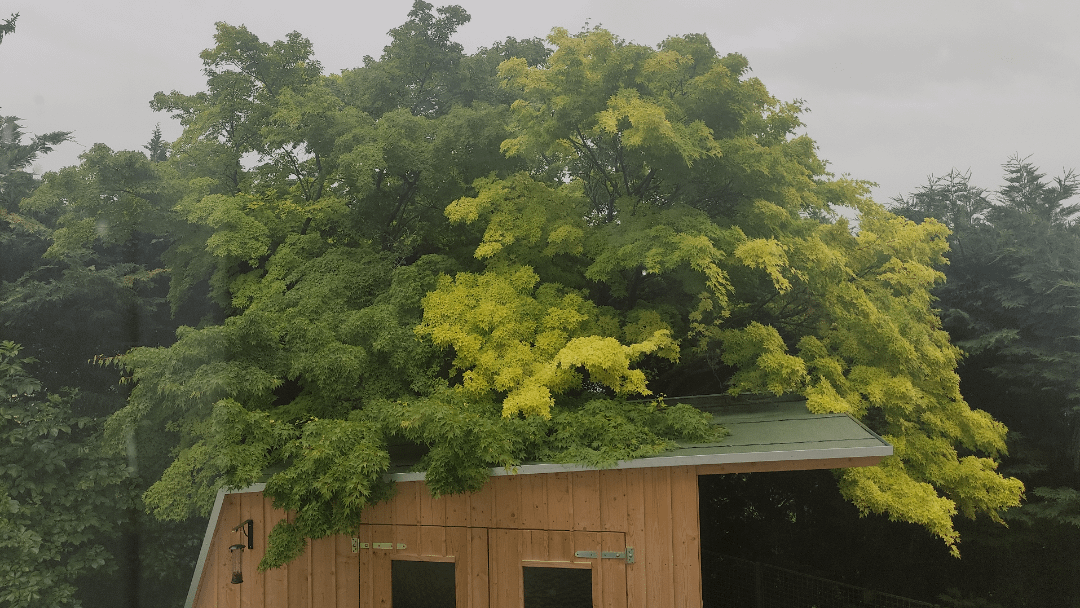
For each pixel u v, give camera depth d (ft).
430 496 29.81
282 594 31.60
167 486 35.78
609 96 37.73
